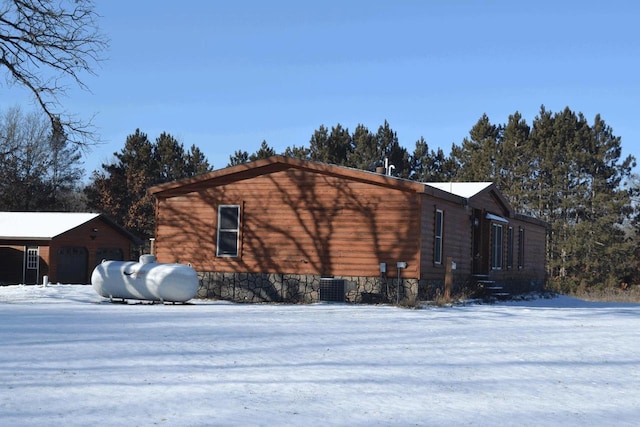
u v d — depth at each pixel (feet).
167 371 31.40
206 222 86.63
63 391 26.89
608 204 186.19
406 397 28.04
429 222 81.41
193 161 235.40
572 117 202.69
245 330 46.68
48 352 35.42
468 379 32.48
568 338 48.98
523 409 26.86
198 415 23.82
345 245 81.00
